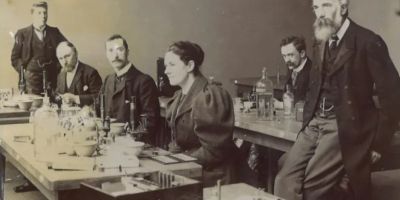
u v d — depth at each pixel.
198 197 2.64
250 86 5.12
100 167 3.18
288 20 4.90
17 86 5.05
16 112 4.77
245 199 2.72
